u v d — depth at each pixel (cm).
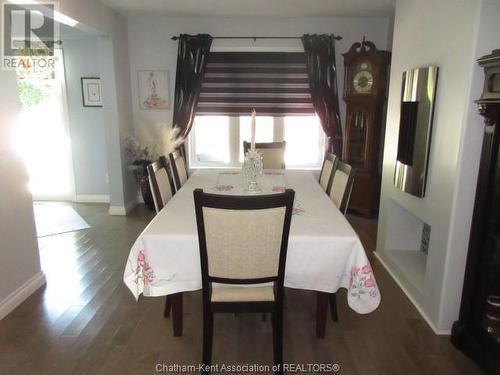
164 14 418
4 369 186
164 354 199
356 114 422
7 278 237
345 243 179
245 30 435
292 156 483
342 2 363
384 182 309
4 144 230
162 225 192
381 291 267
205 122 476
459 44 198
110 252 333
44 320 228
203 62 432
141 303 249
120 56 421
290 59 439
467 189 199
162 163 258
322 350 204
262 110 452
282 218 160
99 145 479
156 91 456
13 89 237
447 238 207
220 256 166
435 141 223
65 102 467
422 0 242
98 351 201
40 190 498
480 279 188
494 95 164
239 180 304
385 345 208
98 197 495
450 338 213
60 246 346
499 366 171
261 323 229
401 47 275
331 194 261
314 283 186
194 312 239
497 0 180
